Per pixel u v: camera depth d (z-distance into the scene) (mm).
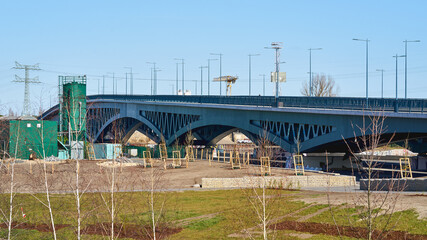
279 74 115562
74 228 29031
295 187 51656
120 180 50750
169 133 131750
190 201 40500
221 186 51281
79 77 109688
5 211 30156
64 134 99750
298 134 88812
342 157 93938
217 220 32594
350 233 27484
